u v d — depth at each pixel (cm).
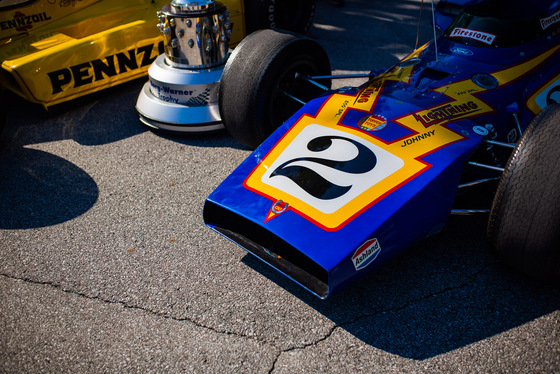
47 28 414
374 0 724
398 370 200
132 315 229
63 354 211
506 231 215
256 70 301
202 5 355
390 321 222
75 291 243
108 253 267
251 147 337
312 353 208
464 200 285
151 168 341
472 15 316
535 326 217
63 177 333
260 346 212
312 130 257
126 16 456
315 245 201
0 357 210
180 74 369
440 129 242
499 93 274
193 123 370
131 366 204
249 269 254
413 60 308
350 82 459
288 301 234
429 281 243
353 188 219
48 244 274
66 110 424
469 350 207
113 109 425
